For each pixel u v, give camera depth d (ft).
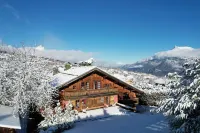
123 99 130.41
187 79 49.55
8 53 84.02
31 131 88.33
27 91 77.56
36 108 87.25
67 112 89.04
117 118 102.12
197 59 48.44
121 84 130.21
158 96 142.20
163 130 81.30
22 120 76.02
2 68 77.61
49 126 82.74
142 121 96.78
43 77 85.76
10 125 45.47
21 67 79.20
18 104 70.74
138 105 139.44
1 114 57.26
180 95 49.39
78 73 112.16
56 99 104.99
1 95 74.69
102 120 98.32
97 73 119.03
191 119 48.52
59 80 109.29
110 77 121.08
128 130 82.94
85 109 112.06
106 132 80.43
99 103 119.03
